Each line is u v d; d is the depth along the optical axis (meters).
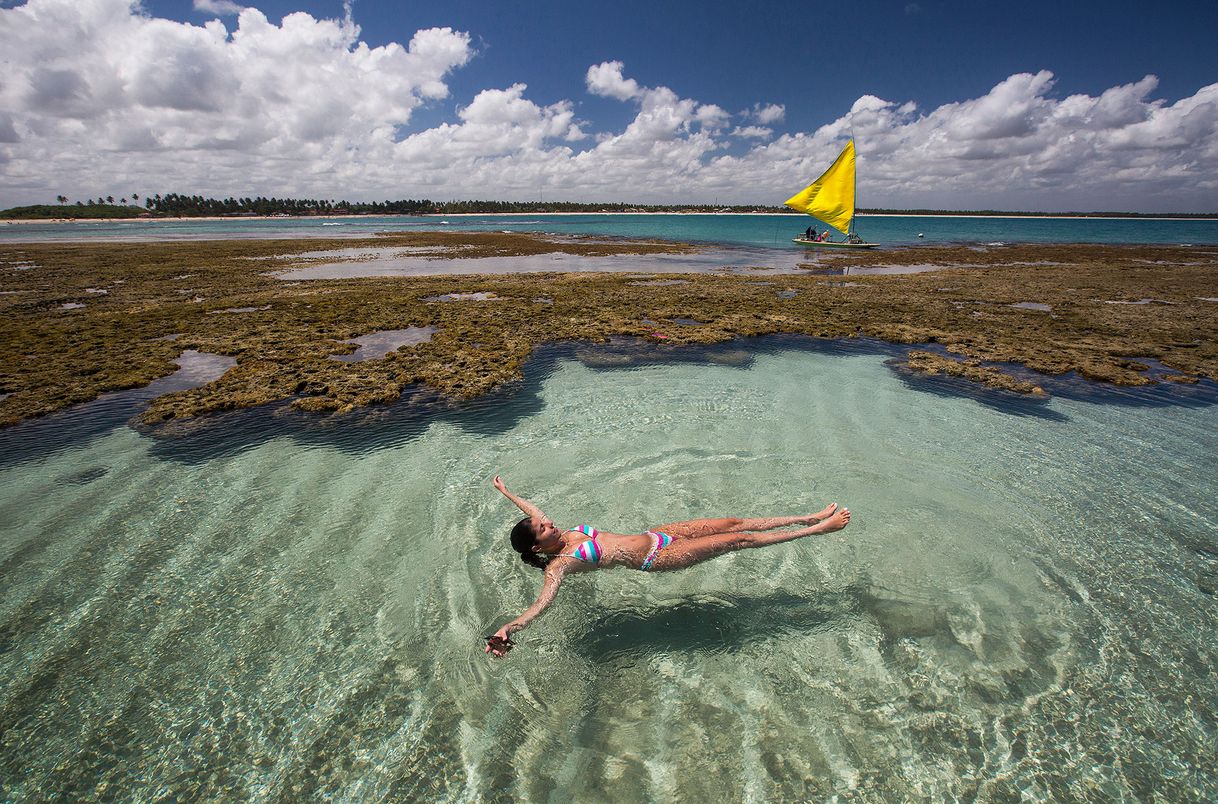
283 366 11.85
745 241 58.12
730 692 4.12
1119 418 9.45
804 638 4.62
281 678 4.25
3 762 3.58
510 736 3.80
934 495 6.89
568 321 16.39
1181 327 16.08
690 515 6.46
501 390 10.66
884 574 5.40
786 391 10.77
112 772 3.54
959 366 12.13
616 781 3.50
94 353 13.01
